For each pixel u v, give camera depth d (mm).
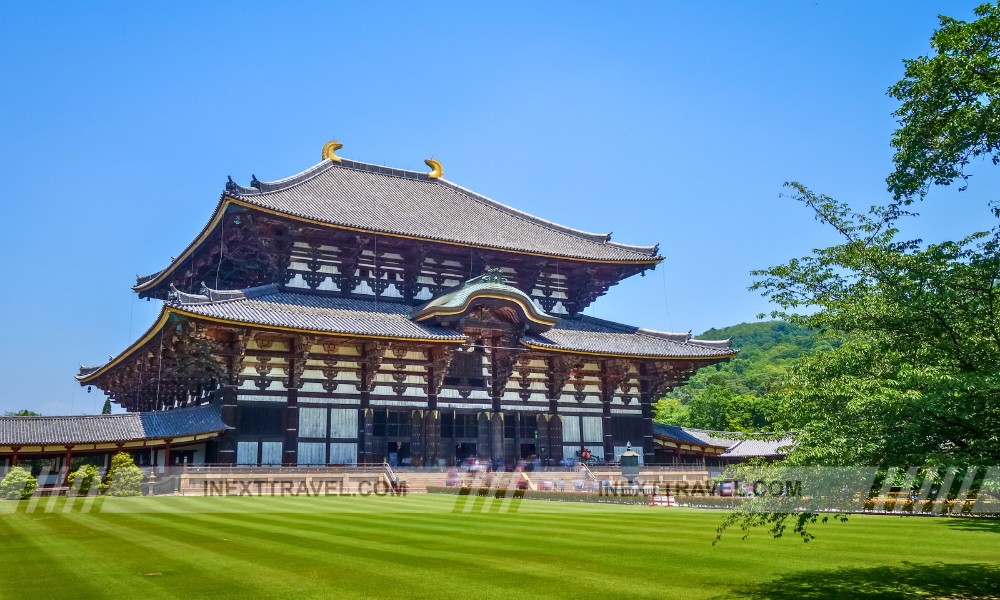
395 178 75250
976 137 13758
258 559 18125
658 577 15992
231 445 49094
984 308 13805
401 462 56344
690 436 70125
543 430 61844
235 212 53375
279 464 50812
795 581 15609
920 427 13125
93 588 14641
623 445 65375
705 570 16828
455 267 65625
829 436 13609
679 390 147375
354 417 54219
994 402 12836
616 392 66562
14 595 14000
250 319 48094
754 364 161000
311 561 17844
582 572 16516
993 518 27453
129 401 74750
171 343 51094
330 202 61906
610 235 75562
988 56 13516
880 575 16234
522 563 17656
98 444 45906
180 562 17656
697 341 68875
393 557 18500
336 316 53938
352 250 59312
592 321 71062
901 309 13930
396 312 58938
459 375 59750
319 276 59062
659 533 23844
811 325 15484
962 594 14430
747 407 101812
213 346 48875
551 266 69062
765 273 15805
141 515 29609
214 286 66250
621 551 19703
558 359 62562
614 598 13938
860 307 14445
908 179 14922
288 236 56375
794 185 15352
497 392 60219
